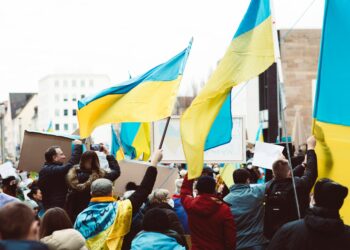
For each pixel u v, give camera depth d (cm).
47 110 15825
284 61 3941
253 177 1298
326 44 705
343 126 695
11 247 426
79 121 993
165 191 966
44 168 1021
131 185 1147
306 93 3931
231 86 823
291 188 838
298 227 562
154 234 740
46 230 696
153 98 955
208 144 994
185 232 1109
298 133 2172
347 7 702
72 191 942
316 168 720
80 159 1012
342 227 555
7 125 16988
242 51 829
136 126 1529
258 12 829
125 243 949
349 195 682
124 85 977
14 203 455
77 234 684
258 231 895
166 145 1239
